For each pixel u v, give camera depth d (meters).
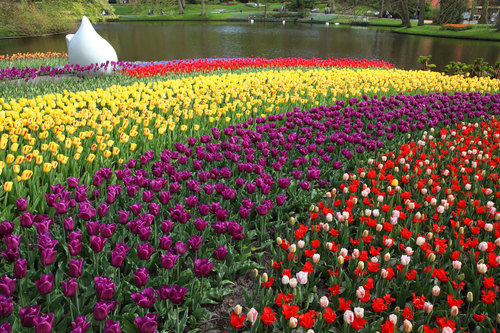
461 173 5.15
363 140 5.93
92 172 4.75
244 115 7.89
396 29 46.88
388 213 4.08
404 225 4.04
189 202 3.57
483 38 36.84
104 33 37.59
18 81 11.09
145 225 3.25
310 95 9.13
